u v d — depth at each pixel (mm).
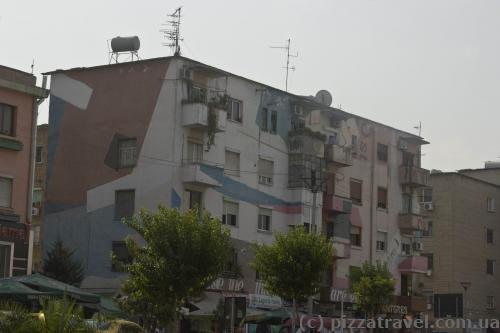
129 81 46688
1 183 36906
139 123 45844
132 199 45500
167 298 30344
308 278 39625
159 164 44844
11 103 37531
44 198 48500
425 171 63906
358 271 52688
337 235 54844
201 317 43656
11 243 36375
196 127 45312
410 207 63219
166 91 45312
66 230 47344
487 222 76125
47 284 27484
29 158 38000
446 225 72438
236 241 47594
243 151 48781
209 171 45281
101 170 46719
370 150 59469
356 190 57844
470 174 84375
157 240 30375
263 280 41250
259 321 41750
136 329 16672
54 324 14539
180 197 44531
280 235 40750
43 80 39062
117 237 45438
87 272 46031
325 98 56250
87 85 48062
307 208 51406
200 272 30484
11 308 15336
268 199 50156
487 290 74938
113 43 48312
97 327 15930
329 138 55188
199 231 30688
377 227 59500
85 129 47688
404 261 61500
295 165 51594
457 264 71938
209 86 46844
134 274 30531
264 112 50656
